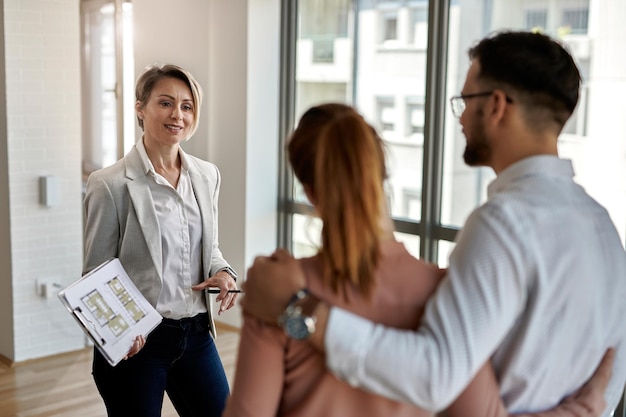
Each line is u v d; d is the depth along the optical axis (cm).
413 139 482
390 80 491
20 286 479
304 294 117
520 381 126
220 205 560
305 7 533
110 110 656
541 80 127
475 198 450
